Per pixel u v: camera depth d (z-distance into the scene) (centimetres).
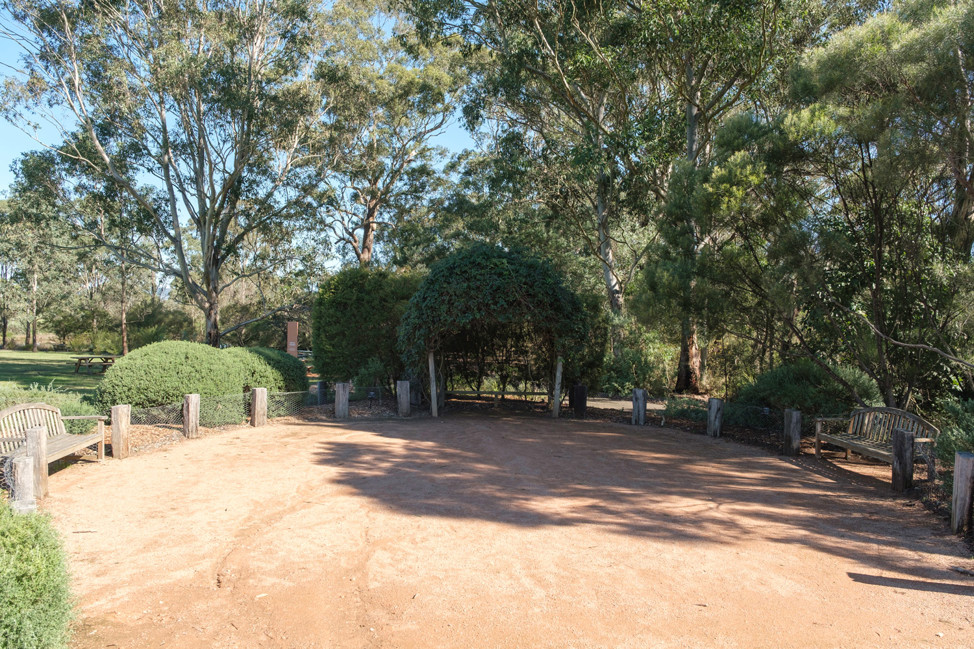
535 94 2022
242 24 2209
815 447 862
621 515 559
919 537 508
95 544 470
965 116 711
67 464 730
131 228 2344
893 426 774
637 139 1591
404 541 483
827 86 816
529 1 1666
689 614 362
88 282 5266
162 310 4672
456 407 1327
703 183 970
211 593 387
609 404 1490
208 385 1037
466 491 636
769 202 880
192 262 3891
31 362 3231
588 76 1708
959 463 517
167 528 509
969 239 908
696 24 1394
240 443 877
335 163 2653
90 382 2195
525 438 960
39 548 305
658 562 444
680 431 1090
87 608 363
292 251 2555
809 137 823
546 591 392
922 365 905
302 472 707
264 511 559
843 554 466
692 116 1686
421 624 347
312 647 321
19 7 1970
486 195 2567
